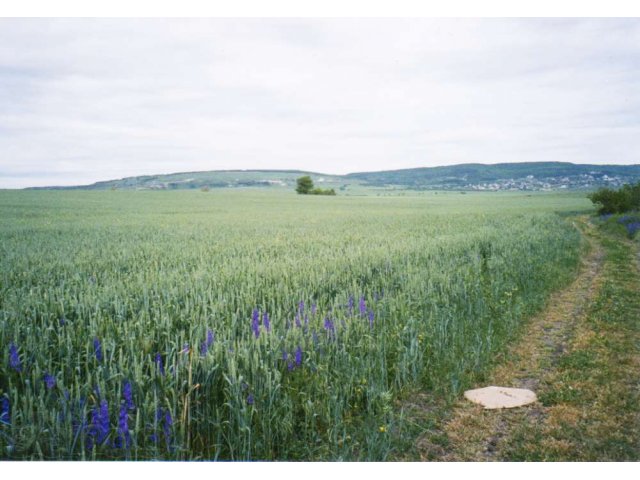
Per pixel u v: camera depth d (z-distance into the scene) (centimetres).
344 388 542
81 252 1512
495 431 516
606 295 1130
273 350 542
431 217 3803
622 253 1923
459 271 1068
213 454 464
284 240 1914
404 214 4428
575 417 535
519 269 1244
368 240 1858
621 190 4125
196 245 1727
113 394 455
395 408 564
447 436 505
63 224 2903
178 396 473
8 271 1113
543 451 473
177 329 616
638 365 684
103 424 414
